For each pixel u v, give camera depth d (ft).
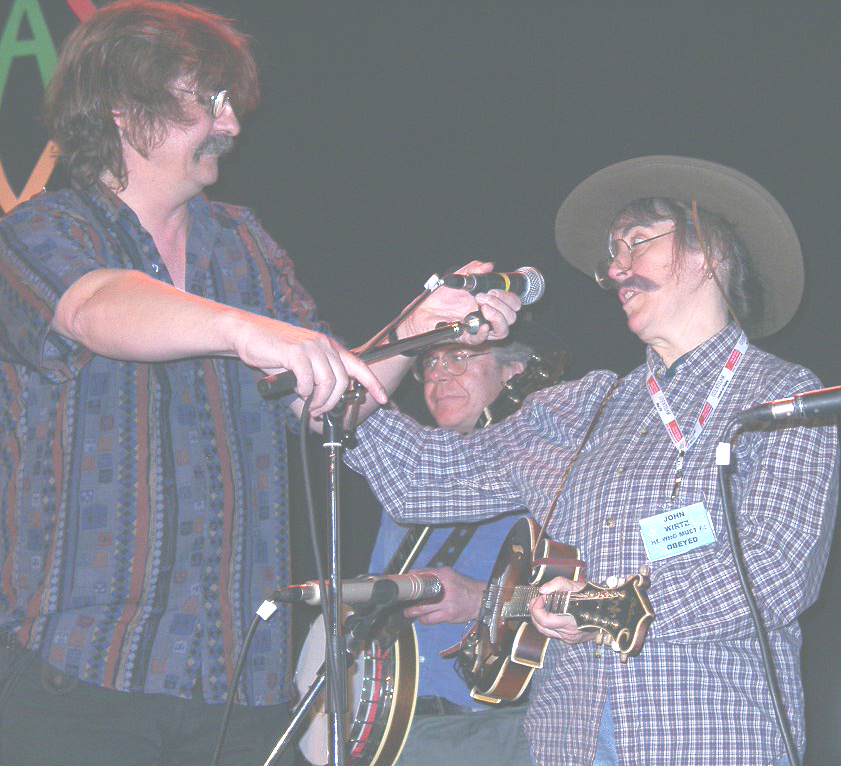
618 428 7.95
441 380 10.52
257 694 5.95
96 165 6.23
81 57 6.23
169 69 6.07
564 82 11.78
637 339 11.37
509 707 9.50
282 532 6.24
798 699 6.97
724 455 6.05
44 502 5.67
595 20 11.62
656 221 8.04
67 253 5.66
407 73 12.65
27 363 5.60
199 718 5.76
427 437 8.75
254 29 13.25
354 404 6.01
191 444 5.89
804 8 10.60
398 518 8.76
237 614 5.90
